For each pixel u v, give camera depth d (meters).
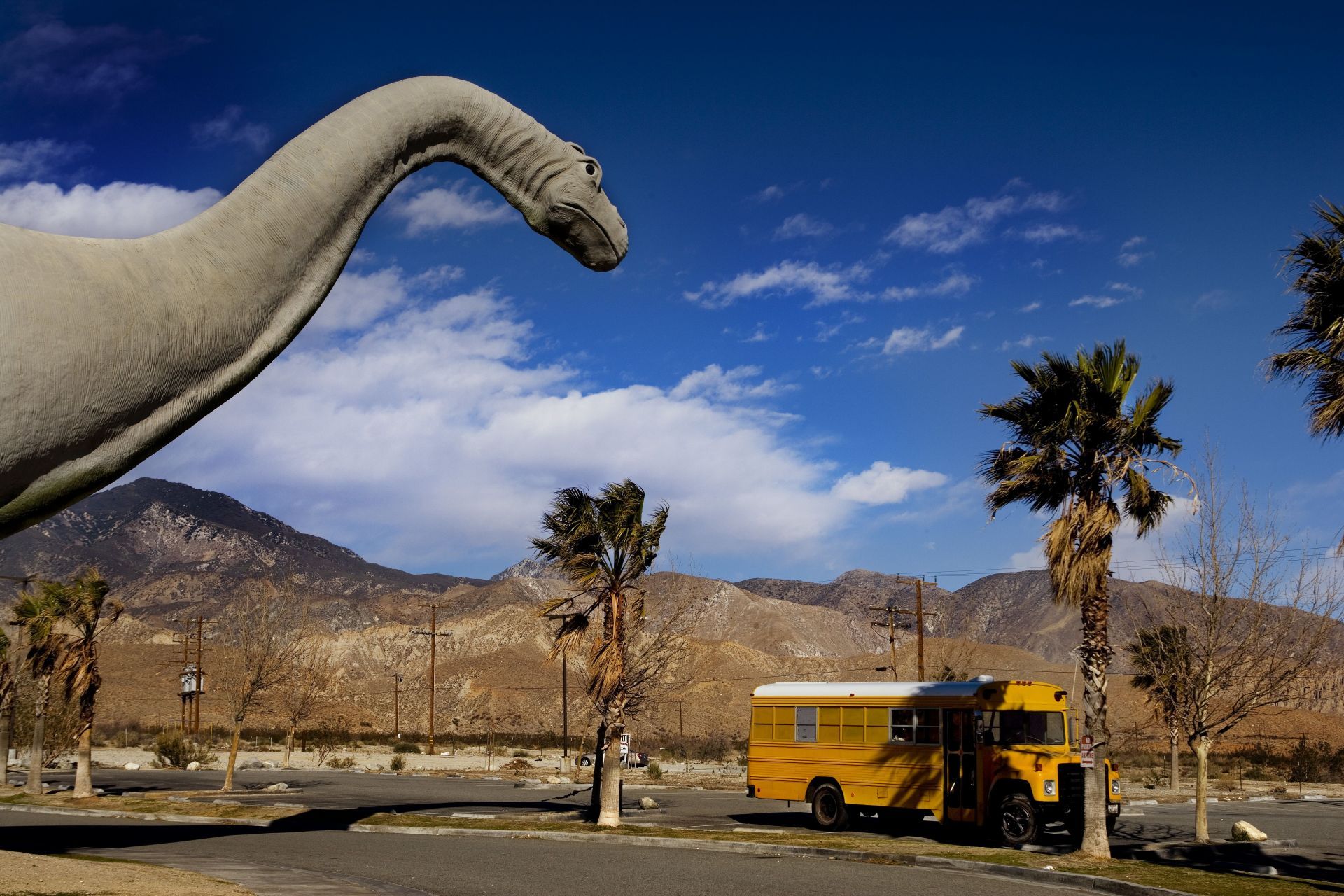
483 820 26.20
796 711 26.27
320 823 26.17
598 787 27.00
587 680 28.12
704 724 100.81
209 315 4.45
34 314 3.96
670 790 40.31
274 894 14.95
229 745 77.62
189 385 4.44
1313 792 43.84
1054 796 21.86
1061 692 23.08
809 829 25.59
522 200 5.60
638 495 26.91
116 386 4.16
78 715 35.44
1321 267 15.52
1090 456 20.86
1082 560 20.19
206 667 116.12
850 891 16.03
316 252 4.85
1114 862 18.98
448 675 144.00
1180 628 22.86
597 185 5.62
